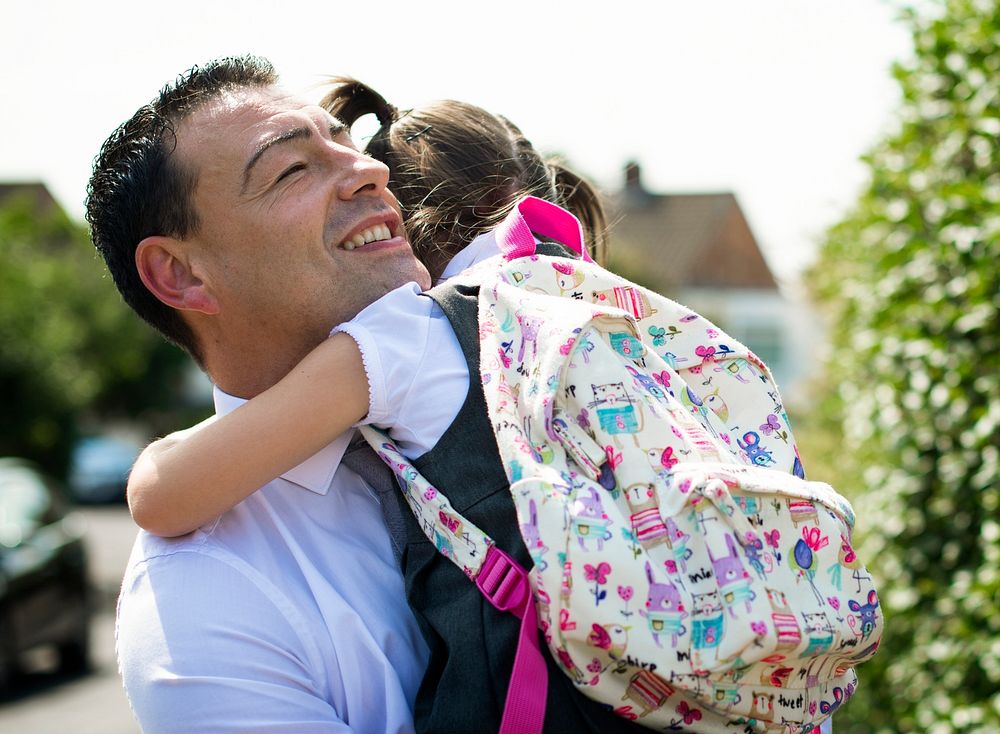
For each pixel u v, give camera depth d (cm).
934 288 352
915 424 382
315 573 162
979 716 315
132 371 2694
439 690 147
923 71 372
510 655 144
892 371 396
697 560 138
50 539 952
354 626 159
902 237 392
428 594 155
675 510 140
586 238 246
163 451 162
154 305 179
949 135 353
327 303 166
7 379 1739
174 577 158
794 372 3172
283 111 169
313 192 165
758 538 140
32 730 781
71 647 969
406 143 207
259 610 157
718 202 3238
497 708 144
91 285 2402
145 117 171
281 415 152
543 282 165
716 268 3228
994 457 322
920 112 380
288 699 153
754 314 3225
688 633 135
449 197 202
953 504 365
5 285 1811
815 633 138
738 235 3253
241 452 151
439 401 154
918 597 381
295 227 164
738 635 132
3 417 1742
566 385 148
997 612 312
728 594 134
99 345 2373
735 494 142
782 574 140
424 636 155
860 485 488
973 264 325
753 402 164
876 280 433
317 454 170
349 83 217
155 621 156
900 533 399
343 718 158
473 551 148
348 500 172
